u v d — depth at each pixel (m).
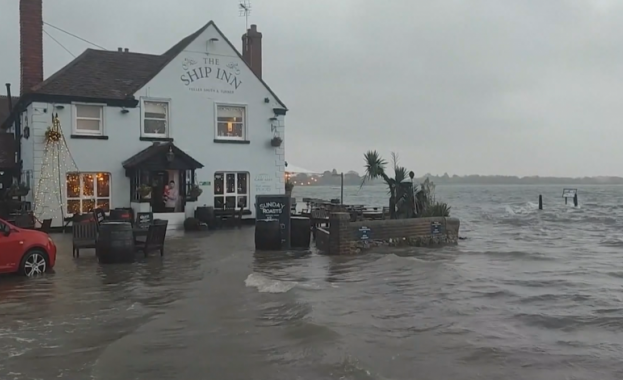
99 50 25.92
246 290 10.67
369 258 14.94
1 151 25.48
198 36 25.28
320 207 25.92
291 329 7.89
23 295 10.29
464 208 51.88
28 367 6.44
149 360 6.61
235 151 26.05
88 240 15.19
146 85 24.12
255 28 30.22
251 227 24.22
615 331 7.95
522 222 32.56
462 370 6.28
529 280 11.91
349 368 6.21
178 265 13.68
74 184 22.83
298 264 13.90
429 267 13.38
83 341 7.47
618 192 117.19
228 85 25.91
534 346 7.20
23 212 20.53
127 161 23.42
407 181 19.75
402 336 7.61
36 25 24.39
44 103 22.14
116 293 10.45
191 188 24.08
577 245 19.42
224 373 6.16
